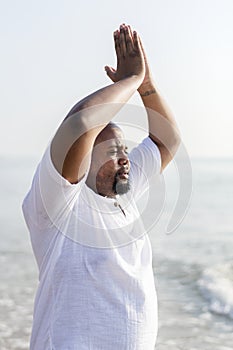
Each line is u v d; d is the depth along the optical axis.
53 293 3.48
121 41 3.62
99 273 3.46
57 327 3.44
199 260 17.59
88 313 3.43
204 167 84.94
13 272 15.51
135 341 3.50
